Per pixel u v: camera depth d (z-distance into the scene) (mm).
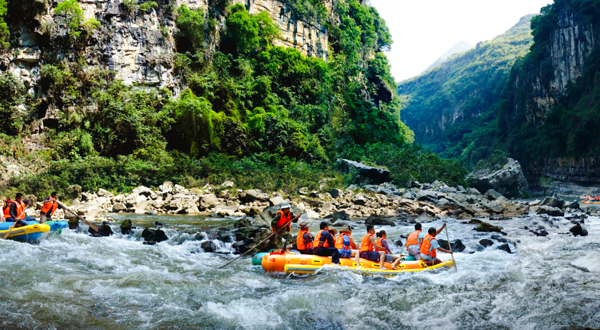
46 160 23594
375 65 77062
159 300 7141
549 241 13586
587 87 92500
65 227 11977
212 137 30016
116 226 13844
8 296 6766
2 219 12266
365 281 8703
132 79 28766
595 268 9883
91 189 21328
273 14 46531
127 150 26828
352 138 44312
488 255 11383
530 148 100188
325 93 45750
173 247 11547
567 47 102625
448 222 18516
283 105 40312
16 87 24391
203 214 18594
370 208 22422
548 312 6906
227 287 8070
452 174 42156
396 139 50469
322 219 19016
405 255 10852
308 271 8891
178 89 31156
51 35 25953
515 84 123188
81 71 26734
